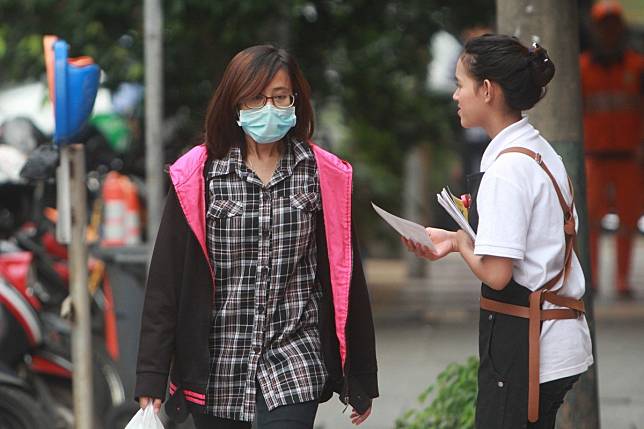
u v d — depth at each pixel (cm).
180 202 1023
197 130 2433
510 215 958
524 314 982
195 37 2327
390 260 4047
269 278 1031
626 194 2780
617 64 2734
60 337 1828
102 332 1833
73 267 1458
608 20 2730
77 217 1450
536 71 984
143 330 1032
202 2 2172
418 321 2664
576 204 1295
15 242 1867
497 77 983
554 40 1297
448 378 1462
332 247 1045
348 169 1047
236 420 1038
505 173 966
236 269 1031
